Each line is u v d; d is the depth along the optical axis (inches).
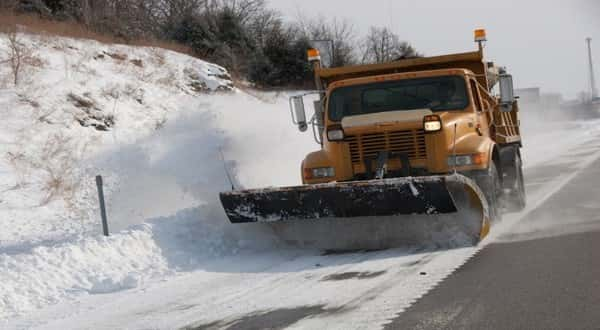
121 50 1242.0
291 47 2000.5
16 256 400.2
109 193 625.0
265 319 270.8
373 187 386.6
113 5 2082.9
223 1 2394.2
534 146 1275.8
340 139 436.1
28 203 631.8
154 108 1055.0
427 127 422.3
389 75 473.7
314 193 399.2
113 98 1011.3
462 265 340.5
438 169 425.4
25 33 1098.7
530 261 334.6
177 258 418.0
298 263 386.9
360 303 282.2
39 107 876.0
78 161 765.9
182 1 2449.6
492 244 388.8
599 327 227.6
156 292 343.0
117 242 418.9
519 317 245.0
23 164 727.1
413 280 316.2
